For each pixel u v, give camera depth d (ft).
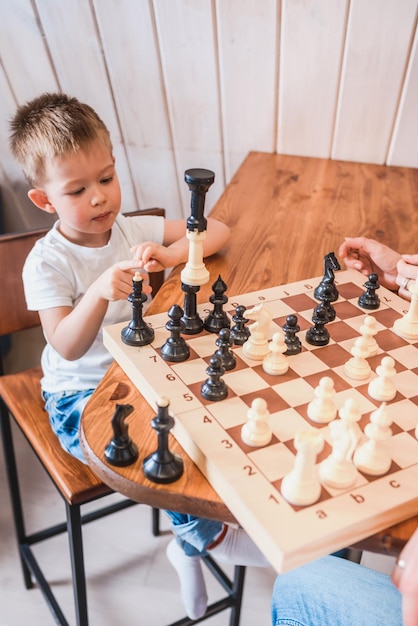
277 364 3.46
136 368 3.46
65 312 4.85
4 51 6.86
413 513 2.79
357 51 6.28
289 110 6.89
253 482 2.75
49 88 7.22
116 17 6.43
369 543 2.75
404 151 6.88
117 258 5.30
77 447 4.55
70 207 4.80
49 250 5.05
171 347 3.54
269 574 6.60
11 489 6.04
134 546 6.83
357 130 6.86
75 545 4.84
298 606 3.66
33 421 5.06
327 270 4.23
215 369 3.22
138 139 7.56
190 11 6.29
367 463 2.85
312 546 2.52
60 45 6.75
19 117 4.99
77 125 4.70
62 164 4.65
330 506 2.67
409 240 5.34
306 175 6.68
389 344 3.81
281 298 4.25
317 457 2.93
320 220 5.64
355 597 3.64
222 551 4.29
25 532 6.63
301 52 6.42
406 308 4.20
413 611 2.64
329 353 3.69
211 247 4.88
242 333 3.76
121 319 5.22
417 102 6.47
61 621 5.77
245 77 6.75
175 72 6.83
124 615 6.14
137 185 8.11
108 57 6.80
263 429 2.94
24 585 6.45
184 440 3.07
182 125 7.31
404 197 6.21
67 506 4.63
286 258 4.97
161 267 4.72
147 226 5.67
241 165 6.91
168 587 6.42
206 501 2.83
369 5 5.94
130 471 2.95
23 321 5.59
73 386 5.02
